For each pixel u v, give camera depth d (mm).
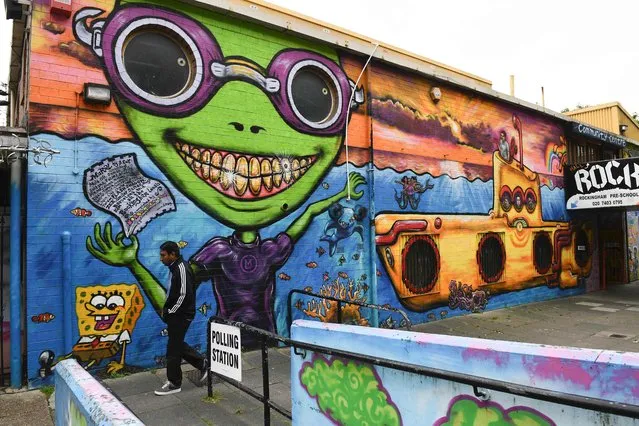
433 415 2986
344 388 3623
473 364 2900
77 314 5484
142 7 6133
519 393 2250
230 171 6754
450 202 9766
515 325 9055
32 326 5203
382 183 8531
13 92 10461
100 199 5691
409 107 9133
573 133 13172
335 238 7875
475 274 10156
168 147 6230
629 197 11805
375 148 8461
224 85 6762
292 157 7414
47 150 5098
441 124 9727
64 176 5469
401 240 8789
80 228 5547
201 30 6598
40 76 5395
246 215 6879
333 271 7812
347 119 8117
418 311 8977
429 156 9406
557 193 12828
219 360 4699
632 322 9438
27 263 5203
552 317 9867
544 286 12086
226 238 6672
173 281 5121
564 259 12930
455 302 9672
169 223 6188
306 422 4000
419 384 3070
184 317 5125
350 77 8258
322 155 7781
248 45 7043
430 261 9297
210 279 6492
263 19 7016
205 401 4926
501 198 10992
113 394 2199
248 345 6852
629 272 16281
